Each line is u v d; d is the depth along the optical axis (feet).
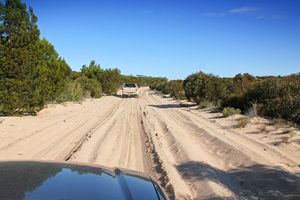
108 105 75.00
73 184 6.75
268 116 36.50
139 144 27.25
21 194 5.60
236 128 32.53
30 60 43.24
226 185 15.60
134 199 6.68
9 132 29.22
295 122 32.04
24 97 42.55
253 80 58.75
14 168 7.43
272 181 15.62
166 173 17.21
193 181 16.17
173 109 62.13
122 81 185.78
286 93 36.37
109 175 8.28
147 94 149.69
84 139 28.12
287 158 20.13
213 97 61.87
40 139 27.25
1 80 39.60
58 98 66.80
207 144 27.14
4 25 40.50
